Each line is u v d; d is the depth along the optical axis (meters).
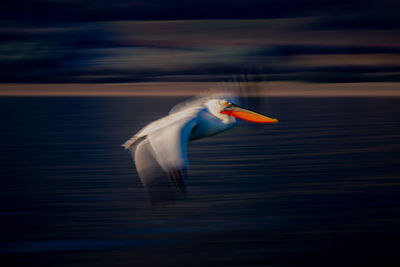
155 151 5.83
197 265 8.91
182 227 10.62
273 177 14.46
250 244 9.73
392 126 23.44
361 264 8.91
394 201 12.09
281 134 21.75
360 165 15.78
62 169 15.98
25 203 12.51
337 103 34.38
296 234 10.18
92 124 25.28
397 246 9.54
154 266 8.92
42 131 23.36
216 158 17.20
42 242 10.05
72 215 11.55
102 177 14.89
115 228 10.69
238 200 12.30
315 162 16.28
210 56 60.31
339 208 11.67
